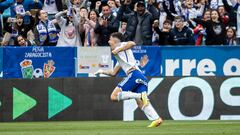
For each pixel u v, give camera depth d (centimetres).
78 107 3372
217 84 3372
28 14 3903
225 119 3372
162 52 3491
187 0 4103
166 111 3362
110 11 3828
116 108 3366
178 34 3719
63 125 2902
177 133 2186
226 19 3925
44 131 2412
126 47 2475
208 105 3372
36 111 3362
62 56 3481
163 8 4044
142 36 3722
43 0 4269
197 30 3834
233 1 4134
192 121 3228
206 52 3497
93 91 3372
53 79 3372
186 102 3362
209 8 4025
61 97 3372
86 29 3772
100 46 3562
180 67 3500
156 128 2533
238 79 3375
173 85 3366
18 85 3362
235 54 3497
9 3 4116
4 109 3356
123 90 2516
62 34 3781
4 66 3462
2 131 2450
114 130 2417
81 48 3481
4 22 4134
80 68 3475
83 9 3781
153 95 3362
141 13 3734
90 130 2442
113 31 3750
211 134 2108
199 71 3500
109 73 2561
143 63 3488
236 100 3375
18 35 3734
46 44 3747
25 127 2756
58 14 3744
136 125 2833
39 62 3481
